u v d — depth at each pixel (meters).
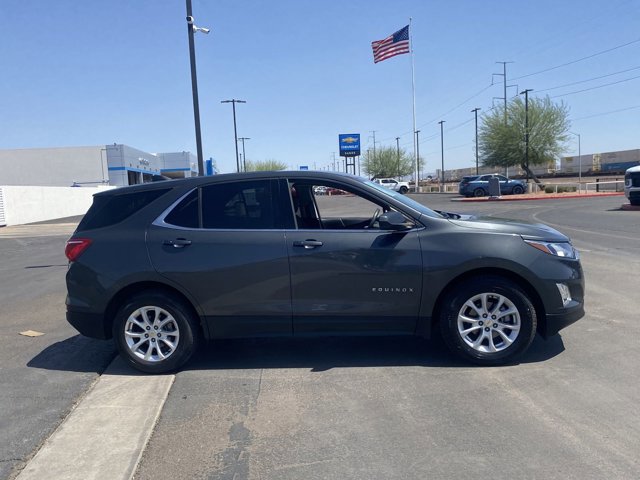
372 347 5.90
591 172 83.38
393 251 5.07
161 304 5.24
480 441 3.80
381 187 5.58
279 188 5.37
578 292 5.18
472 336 5.23
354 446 3.81
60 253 16.62
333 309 5.16
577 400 4.39
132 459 3.73
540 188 47.59
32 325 7.45
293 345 6.07
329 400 4.57
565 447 3.68
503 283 5.05
